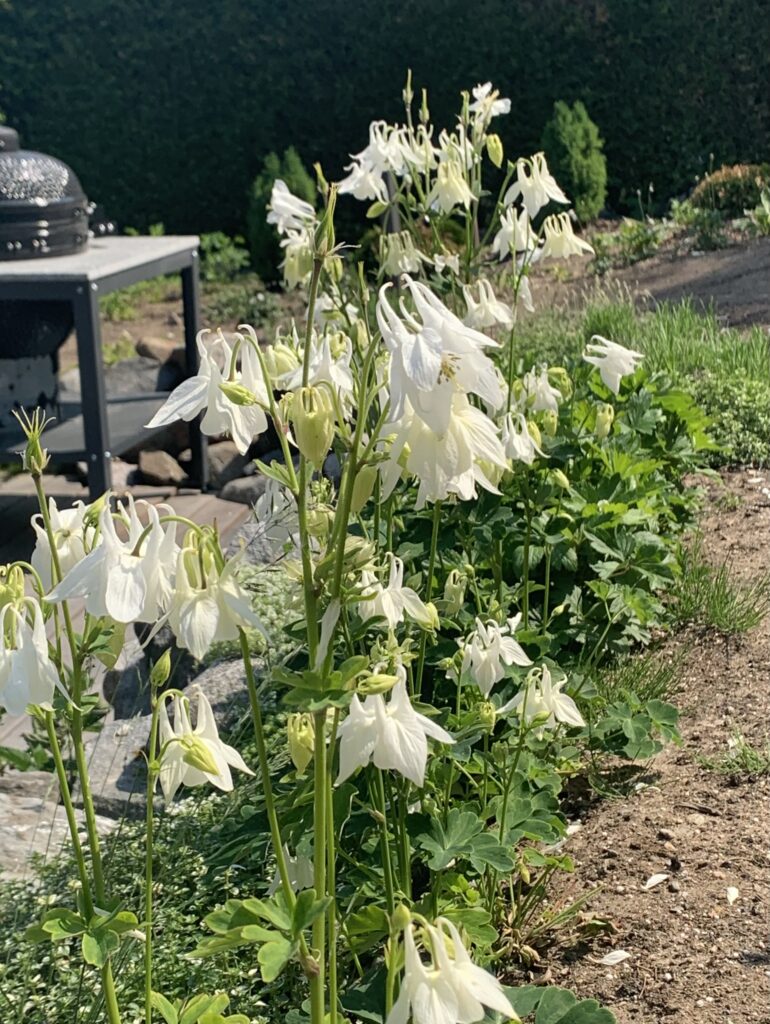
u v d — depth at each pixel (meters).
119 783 3.34
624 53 11.26
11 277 5.71
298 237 3.25
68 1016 2.24
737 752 3.07
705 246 9.43
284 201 3.27
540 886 2.54
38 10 11.77
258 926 1.48
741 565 4.25
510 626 2.66
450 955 1.29
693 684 3.52
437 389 1.28
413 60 11.48
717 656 3.64
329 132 11.76
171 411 1.54
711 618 3.80
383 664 1.72
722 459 5.29
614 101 11.38
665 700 3.43
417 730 1.46
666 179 11.50
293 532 2.39
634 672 3.45
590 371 4.64
